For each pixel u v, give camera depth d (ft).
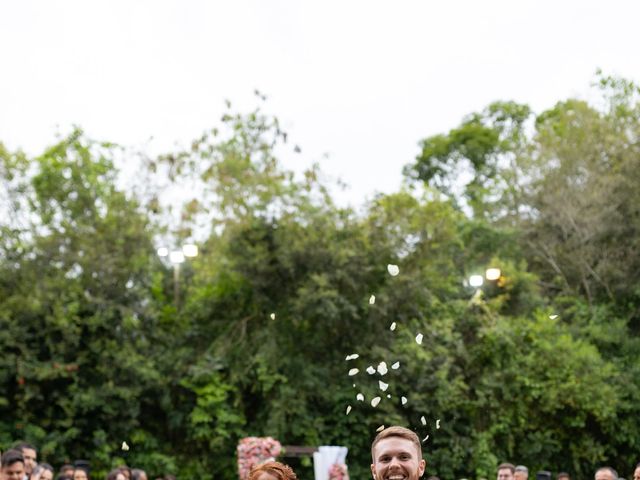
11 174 72.95
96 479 67.77
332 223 73.56
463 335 77.51
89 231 71.87
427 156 131.44
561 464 77.25
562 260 93.40
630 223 90.12
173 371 72.74
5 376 66.59
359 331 73.26
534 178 95.14
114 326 70.44
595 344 82.64
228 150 74.69
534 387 74.95
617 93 102.53
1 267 71.15
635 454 77.66
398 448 11.73
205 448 72.64
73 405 67.15
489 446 74.74
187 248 74.23
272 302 73.77
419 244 74.84
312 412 72.13
